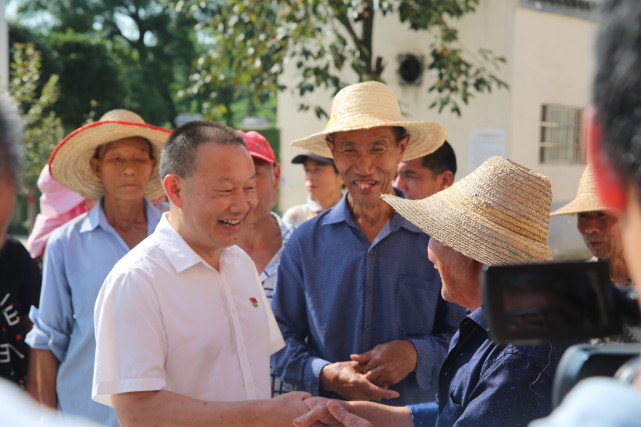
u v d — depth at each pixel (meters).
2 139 0.88
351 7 7.57
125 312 2.02
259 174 3.31
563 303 0.93
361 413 2.19
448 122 10.98
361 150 2.86
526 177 2.04
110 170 3.13
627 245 0.76
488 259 1.92
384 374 2.55
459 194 2.14
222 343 2.19
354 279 2.80
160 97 25.42
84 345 2.89
